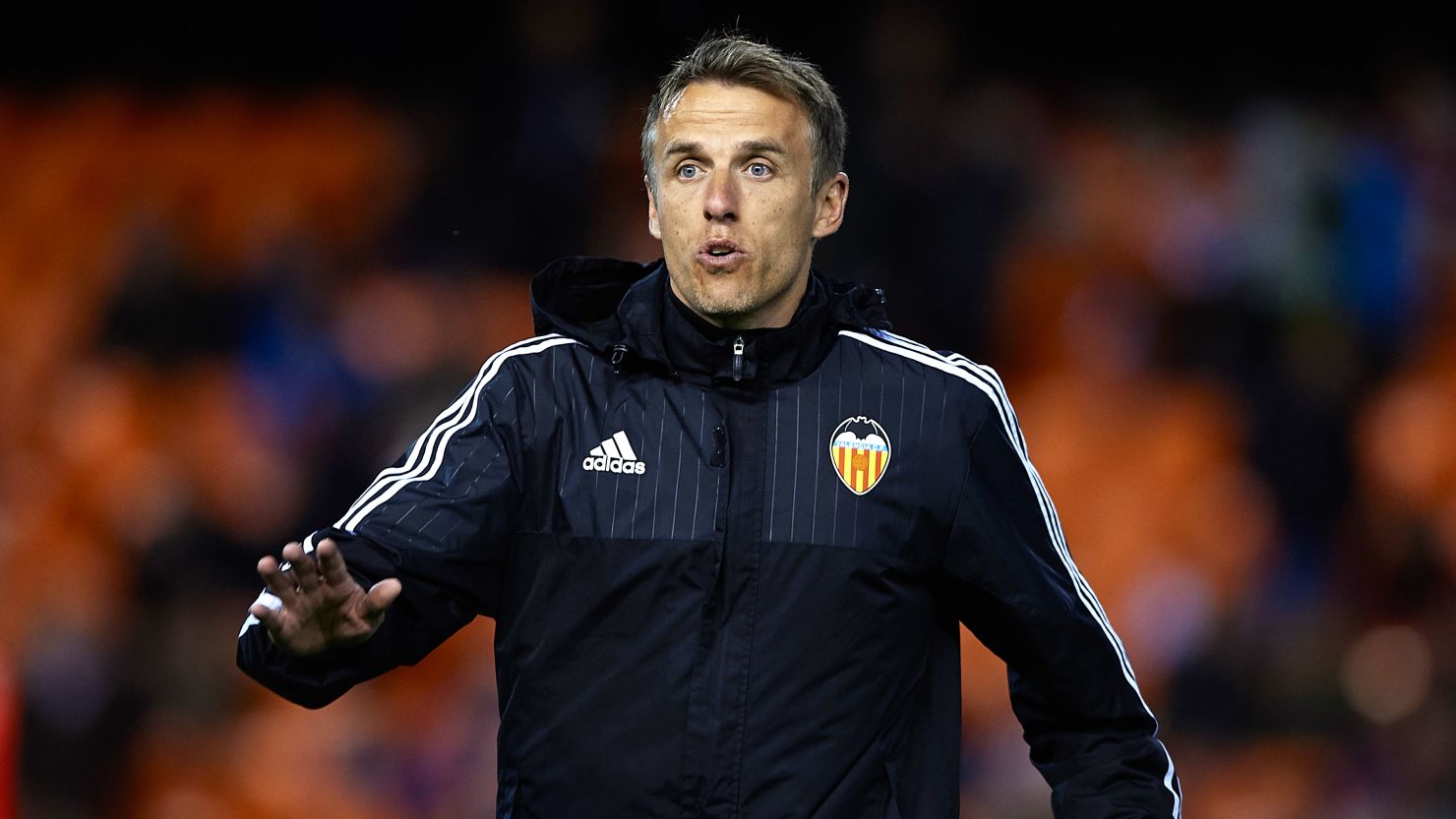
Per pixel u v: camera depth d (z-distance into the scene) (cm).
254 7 4038
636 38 3538
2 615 2566
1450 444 3047
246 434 2844
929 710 792
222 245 3519
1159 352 3291
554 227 3088
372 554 723
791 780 729
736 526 748
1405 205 3306
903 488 764
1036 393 3297
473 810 2353
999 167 3000
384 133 3834
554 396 771
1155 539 2931
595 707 739
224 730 2431
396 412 2798
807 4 3625
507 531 756
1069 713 816
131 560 2614
